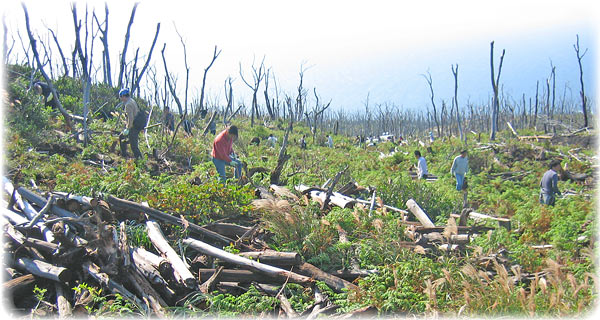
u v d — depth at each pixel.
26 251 5.45
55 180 8.77
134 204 6.71
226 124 23.58
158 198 7.31
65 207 6.38
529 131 34.78
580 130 29.12
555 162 10.87
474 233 7.64
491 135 32.28
